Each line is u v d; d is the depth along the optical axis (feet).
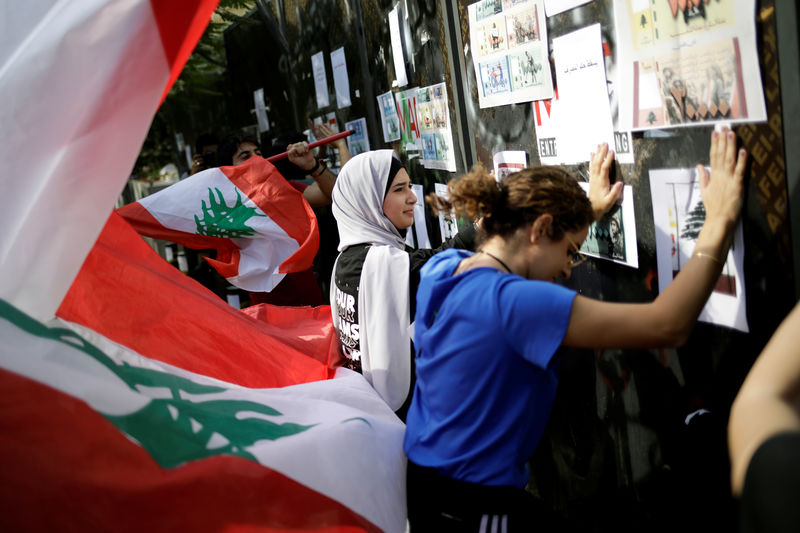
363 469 5.85
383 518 5.73
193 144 28.60
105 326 6.93
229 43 22.34
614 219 6.46
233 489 5.10
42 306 5.39
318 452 5.67
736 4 4.64
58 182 5.19
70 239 5.30
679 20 5.17
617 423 6.95
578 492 7.87
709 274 4.81
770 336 4.85
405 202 8.61
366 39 12.57
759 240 4.80
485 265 5.33
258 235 11.18
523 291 4.89
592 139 6.49
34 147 5.14
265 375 7.91
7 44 5.39
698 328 5.62
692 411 5.82
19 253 5.24
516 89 7.65
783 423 2.62
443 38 9.25
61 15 5.13
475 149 9.00
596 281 7.06
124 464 4.79
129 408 5.08
